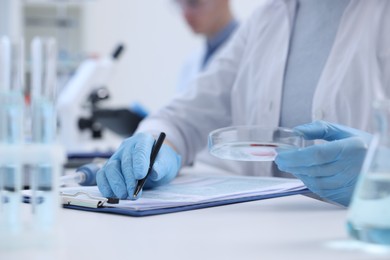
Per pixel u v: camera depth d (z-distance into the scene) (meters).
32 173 0.57
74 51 3.52
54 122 0.57
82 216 0.74
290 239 0.60
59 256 0.54
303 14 1.30
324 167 0.79
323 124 0.85
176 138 1.29
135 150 0.86
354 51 1.13
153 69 3.85
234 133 0.81
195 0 2.59
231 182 0.97
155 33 3.82
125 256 0.54
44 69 0.57
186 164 1.38
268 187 0.89
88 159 1.51
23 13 3.39
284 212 0.76
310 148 0.78
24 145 0.56
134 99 3.85
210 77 1.42
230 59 1.44
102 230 0.65
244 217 0.72
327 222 0.69
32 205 0.59
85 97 2.13
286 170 0.81
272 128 0.81
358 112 1.11
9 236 0.55
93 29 3.70
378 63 1.11
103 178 0.84
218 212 0.76
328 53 1.21
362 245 0.56
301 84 1.24
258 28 1.39
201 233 0.63
